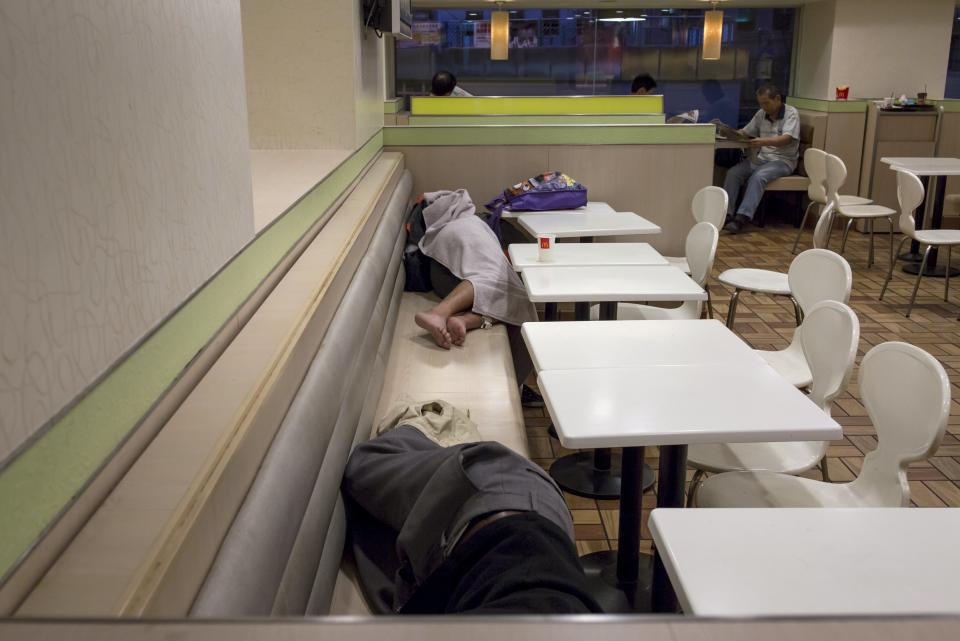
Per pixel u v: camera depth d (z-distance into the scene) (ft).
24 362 2.97
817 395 8.40
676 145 17.29
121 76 3.89
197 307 4.95
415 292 14.03
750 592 4.29
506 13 27.86
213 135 5.30
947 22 29.30
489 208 15.99
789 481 7.55
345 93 12.99
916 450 6.63
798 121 27.53
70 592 3.03
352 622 2.11
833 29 29.22
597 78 32.37
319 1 12.73
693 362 7.86
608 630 2.07
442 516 5.30
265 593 4.09
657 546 4.88
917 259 22.89
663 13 31.68
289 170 10.21
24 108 3.01
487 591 4.25
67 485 3.32
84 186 3.48
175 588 3.30
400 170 16.47
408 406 8.16
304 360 5.97
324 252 8.23
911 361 6.83
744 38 32.07
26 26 3.05
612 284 10.69
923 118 27.55
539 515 4.89
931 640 2.06
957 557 4.57
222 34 5.52
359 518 6.77
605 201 17.52
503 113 23.79
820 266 10.67
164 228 4.42
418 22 31.91
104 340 3.67
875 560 4.55
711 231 12.54
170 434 4.25
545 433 12.20
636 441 6.30
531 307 12.67
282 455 4.80
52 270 3.19
